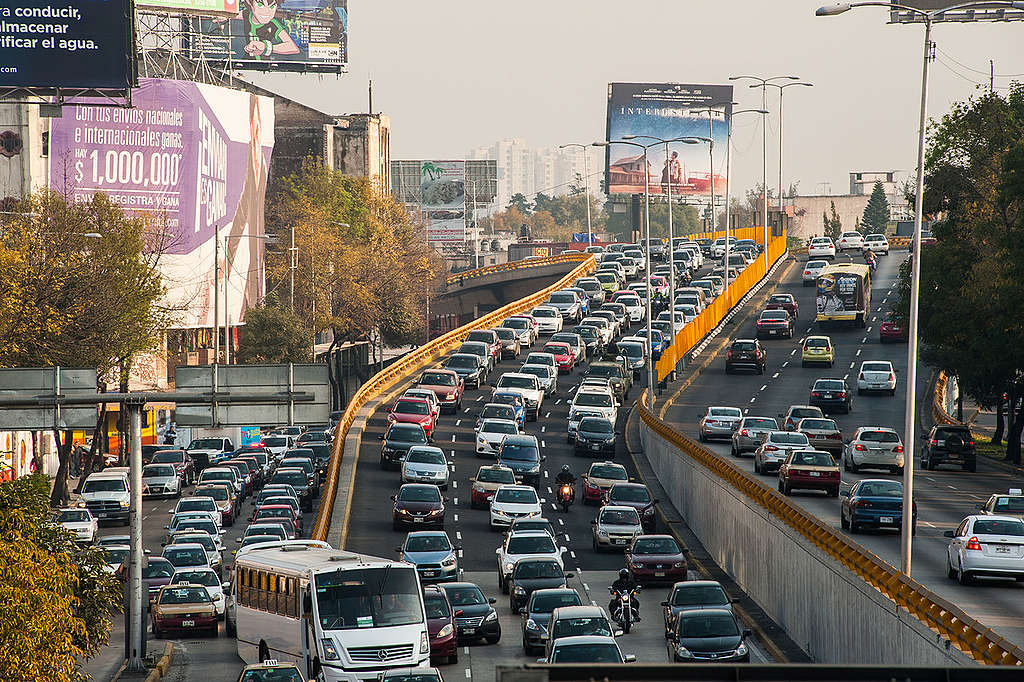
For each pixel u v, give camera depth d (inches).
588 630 3826.3
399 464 7839.6
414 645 3794.3
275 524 5979.3
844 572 3720.5
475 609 4480.8
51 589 2940.5
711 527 6072.8
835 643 3823.8
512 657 4296.3
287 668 3462.1
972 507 5930.1
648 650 4301.2
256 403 4013.3
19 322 6988.2
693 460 6609.3
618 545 6028.5
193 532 6023.6
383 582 3838.6
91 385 3944.4
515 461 7362.2
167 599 4874.5
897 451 6894.7
